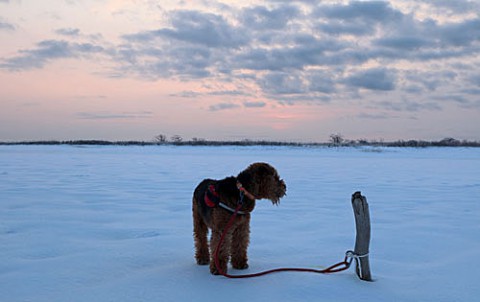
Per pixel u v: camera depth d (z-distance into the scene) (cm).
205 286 414
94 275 450
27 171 1955
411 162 3241
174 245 588
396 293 399
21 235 637
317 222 772
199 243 510
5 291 400
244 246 484
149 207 938
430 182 1606
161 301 373
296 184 1508
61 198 1058
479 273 463
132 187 1330
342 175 1927
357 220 433
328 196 1174
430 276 454
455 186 1462
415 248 581
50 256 527
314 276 442
